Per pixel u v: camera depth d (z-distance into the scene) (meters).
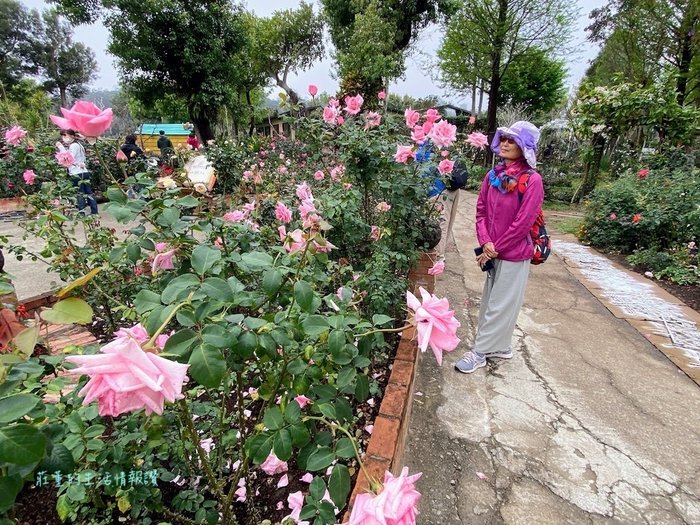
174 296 0.75
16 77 25.83
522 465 1.74
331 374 1.04
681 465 1.76
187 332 0.70
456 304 3.38
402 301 2.46
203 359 0.67
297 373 0.94
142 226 1.19
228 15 10.38
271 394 1.01
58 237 2.27
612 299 3.62
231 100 11.18
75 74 30.11
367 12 11.20
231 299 0.76
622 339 2.91
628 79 12.23
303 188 1.72
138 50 9.28
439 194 3.06
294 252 1.20
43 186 2.40
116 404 0.51
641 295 3.72
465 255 4.74
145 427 0.84
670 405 2.17
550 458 1.78
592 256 5.07
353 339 0.96
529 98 16.69
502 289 2.31
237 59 11.22
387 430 1.48
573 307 3.46
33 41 27.89
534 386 2.31
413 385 2.02
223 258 1.08
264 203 2.62
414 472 1.69
